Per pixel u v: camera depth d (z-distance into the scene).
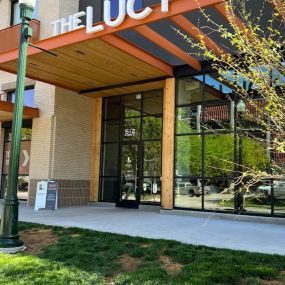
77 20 10.35
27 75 12.34
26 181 14.91
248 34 4.49
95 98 15.44
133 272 5.13
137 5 12.48
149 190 13.39
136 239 7.11
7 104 13.67
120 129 14.59
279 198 9.94
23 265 5.48
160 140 13.34
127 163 14.21
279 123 3.69
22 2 7.16
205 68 11.66
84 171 14.91
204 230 8.47
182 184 11.92
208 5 7.64
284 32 6.11
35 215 11.24
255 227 9.09
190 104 12.05
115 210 12.91
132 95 14.43
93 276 4.98
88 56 10.52
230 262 5.46
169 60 11.97
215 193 11.12
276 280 4.77
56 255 6.03
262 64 3.85
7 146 16.59
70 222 9.60
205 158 11.48
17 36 14.03
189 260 5.66
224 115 11.16
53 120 14.02
